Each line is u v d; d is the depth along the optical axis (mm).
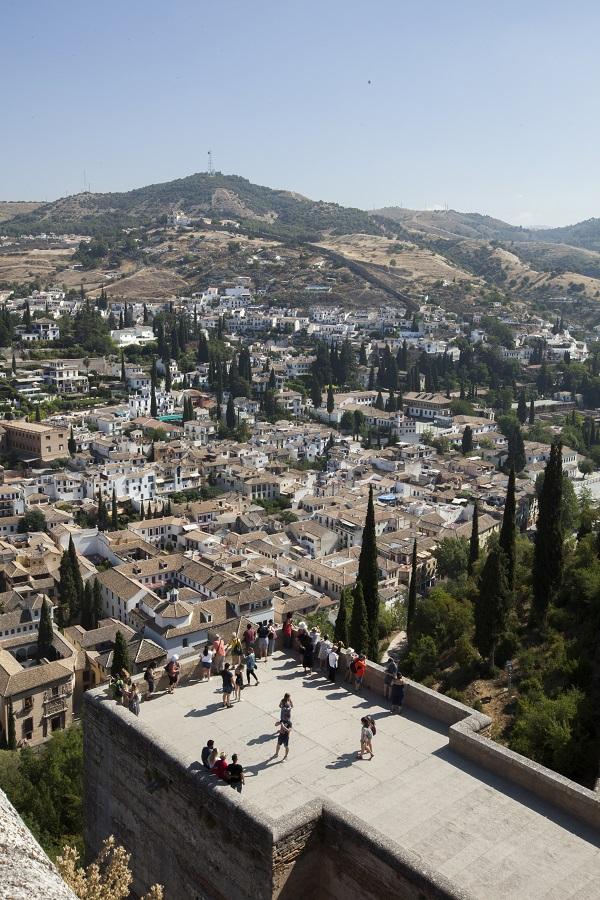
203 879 18609
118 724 21500
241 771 18844
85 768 23297
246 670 25125
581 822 18438
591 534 84250
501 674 66938
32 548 131000
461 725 21391
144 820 20734
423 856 17141
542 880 16531
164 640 99375
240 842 17344
